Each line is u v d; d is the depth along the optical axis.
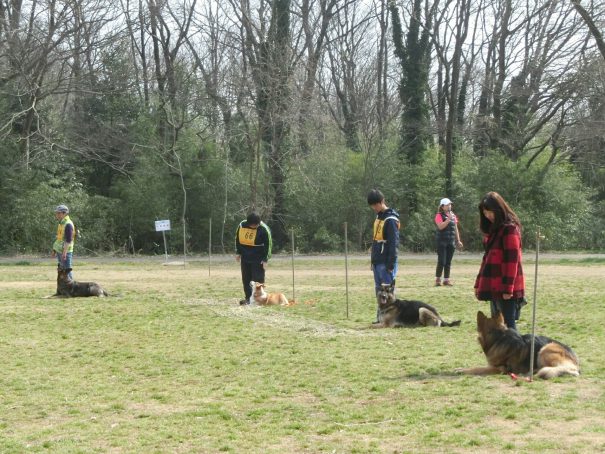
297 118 37.78
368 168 38.78
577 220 38.34
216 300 16.62
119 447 6.23
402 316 12.37
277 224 38.69
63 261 17.44
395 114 41.53
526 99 40.78
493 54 46.12
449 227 19.17
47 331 12.45
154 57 41.91
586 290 17.72
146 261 31.17
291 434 6.46
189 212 38.59
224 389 8.19
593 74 36.91
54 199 35.56
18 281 21.97
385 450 5.91
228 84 37.69
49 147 35.88
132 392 8.16
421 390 7.80
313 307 15.12
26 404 7.73
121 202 38.28
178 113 38.38
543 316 13.37
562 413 6.72
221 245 38.38
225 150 39.28
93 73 37.53
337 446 6.06
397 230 12.70
